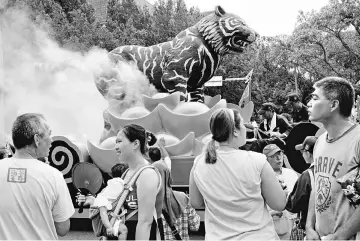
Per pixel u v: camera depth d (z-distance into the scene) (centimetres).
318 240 309
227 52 912
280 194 300
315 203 301
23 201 302
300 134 642
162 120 761
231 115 305
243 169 295
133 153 338
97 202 323
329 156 288
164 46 916
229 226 295
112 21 2428
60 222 316
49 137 322
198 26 898
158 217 346
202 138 748
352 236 276
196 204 325
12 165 307
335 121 289
